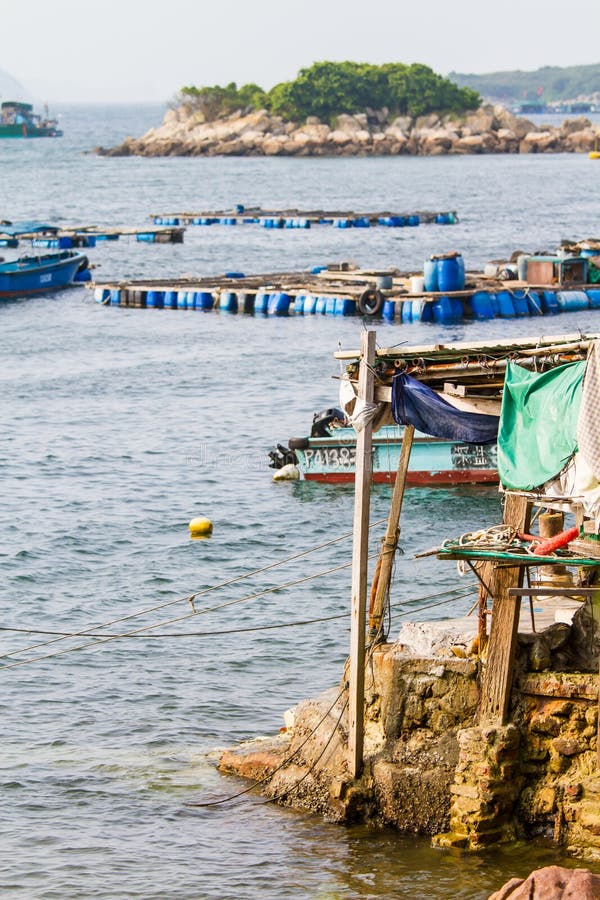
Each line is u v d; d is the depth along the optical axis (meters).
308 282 97.62
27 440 57.16
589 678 21.50
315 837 22.64
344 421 49.22
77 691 30.02
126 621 34.91
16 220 165.50
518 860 21.23
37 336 85.69
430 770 22.52
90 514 45.44
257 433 57.66
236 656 31.97
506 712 21.91
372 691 23.39
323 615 34.75
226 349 78.75
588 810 21.23
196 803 24.30
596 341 21.16
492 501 45.84
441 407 23.36
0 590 37.56
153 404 64.25
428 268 89.25
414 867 21.30
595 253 98.88
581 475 21.42
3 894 21.11
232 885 21.17
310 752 24.23
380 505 45.56
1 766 26.00
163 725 28.05
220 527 43.69
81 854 22.41
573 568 29.84
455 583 36.31
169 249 134.00
